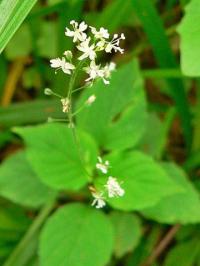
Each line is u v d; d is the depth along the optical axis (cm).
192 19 15
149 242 19
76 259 16
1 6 13
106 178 16
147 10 17
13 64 23
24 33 22
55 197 18
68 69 12
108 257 16
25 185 18
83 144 17
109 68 12
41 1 22
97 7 23
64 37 20
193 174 21
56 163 16
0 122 20
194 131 21
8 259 18
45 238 16
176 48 22
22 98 23
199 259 19
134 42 23
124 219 18
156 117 19
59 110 20
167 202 17
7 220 20
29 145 17
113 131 17
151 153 19
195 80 22
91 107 18
